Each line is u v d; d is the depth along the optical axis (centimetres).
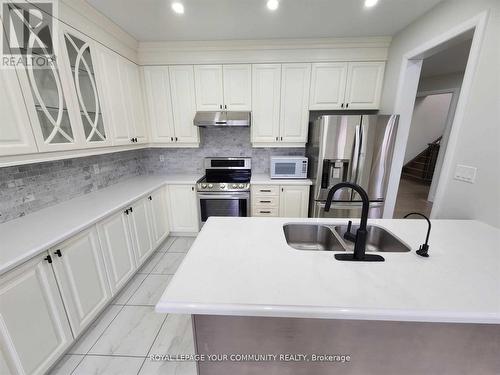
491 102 138
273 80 272
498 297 81
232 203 287
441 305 77
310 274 94
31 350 120
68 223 151
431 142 677
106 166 252
